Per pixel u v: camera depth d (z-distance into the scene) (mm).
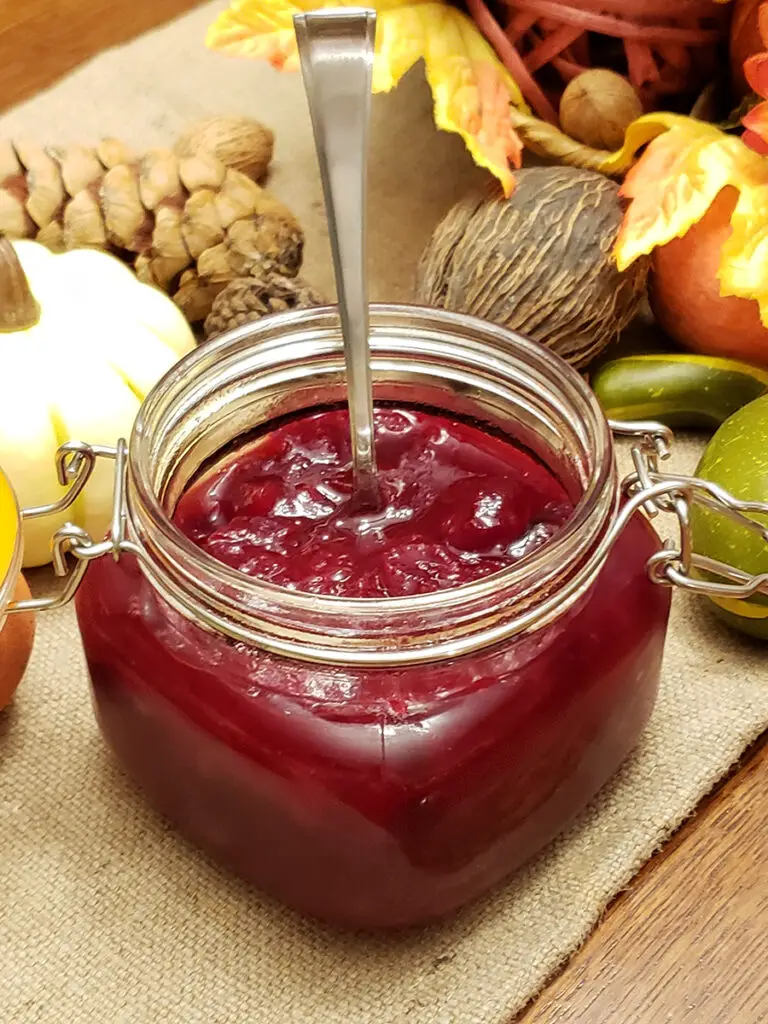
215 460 293
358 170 230
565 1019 257
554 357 272
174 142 475
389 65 383
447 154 464
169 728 249
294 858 247
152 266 406
